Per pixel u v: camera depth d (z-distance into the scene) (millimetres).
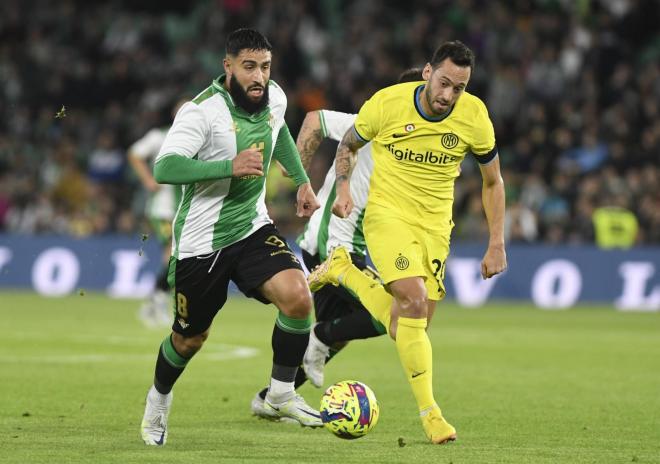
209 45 94125
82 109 93688
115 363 37750
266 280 23234
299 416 24984
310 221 29734
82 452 21359
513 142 83750
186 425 25422
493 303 72500
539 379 35281
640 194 74375
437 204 24328
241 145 22969
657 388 33250
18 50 97250
